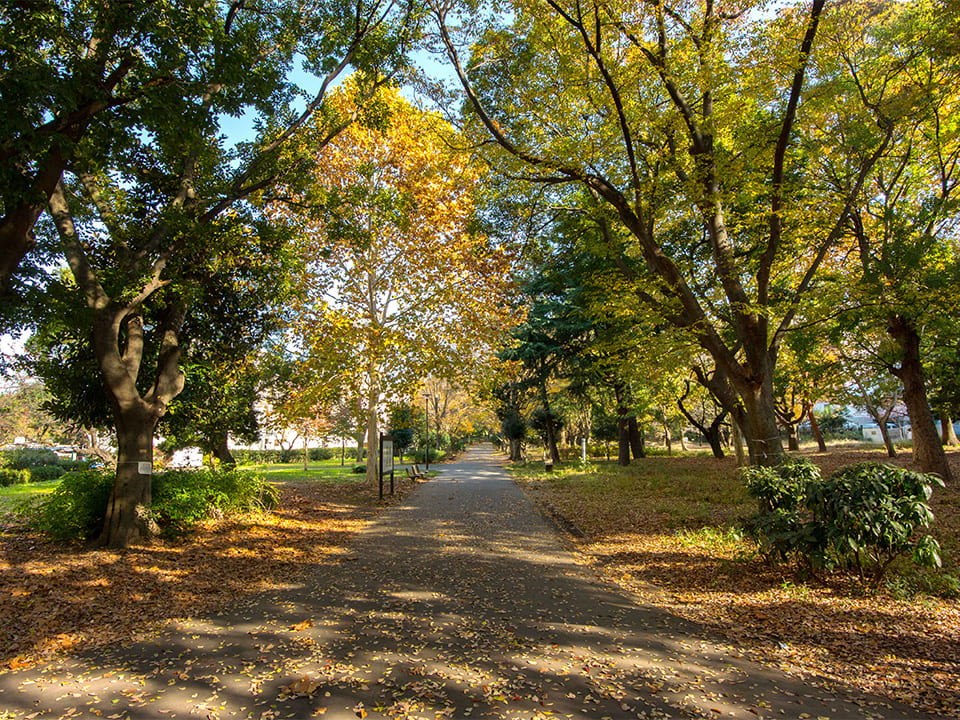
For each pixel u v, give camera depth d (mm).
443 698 4246
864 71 12625
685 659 5016
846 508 6551
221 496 12156
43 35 6699
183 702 4223
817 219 11281
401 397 18328
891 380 21719
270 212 16266
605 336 14984
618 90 9742
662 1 9039
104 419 14141
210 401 15414
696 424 30375
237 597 7320
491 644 5395
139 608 6754
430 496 19656
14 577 7477
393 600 7020
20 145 6352
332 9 10367
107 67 8656
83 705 4195
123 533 9703
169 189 12508
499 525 13133
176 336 11422
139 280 9891
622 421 28594
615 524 12547
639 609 6637
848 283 11602
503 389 28188
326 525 13266
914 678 4562
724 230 11500
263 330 15375
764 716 3953
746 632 5750
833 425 50875
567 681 4543
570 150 10258
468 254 17734
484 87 10898
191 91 7934
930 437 15875
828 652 5148
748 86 9586
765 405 11086
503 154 11031
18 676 4766
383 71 11484
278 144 10867
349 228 12281
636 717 3932
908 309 12141
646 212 11102
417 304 18312
